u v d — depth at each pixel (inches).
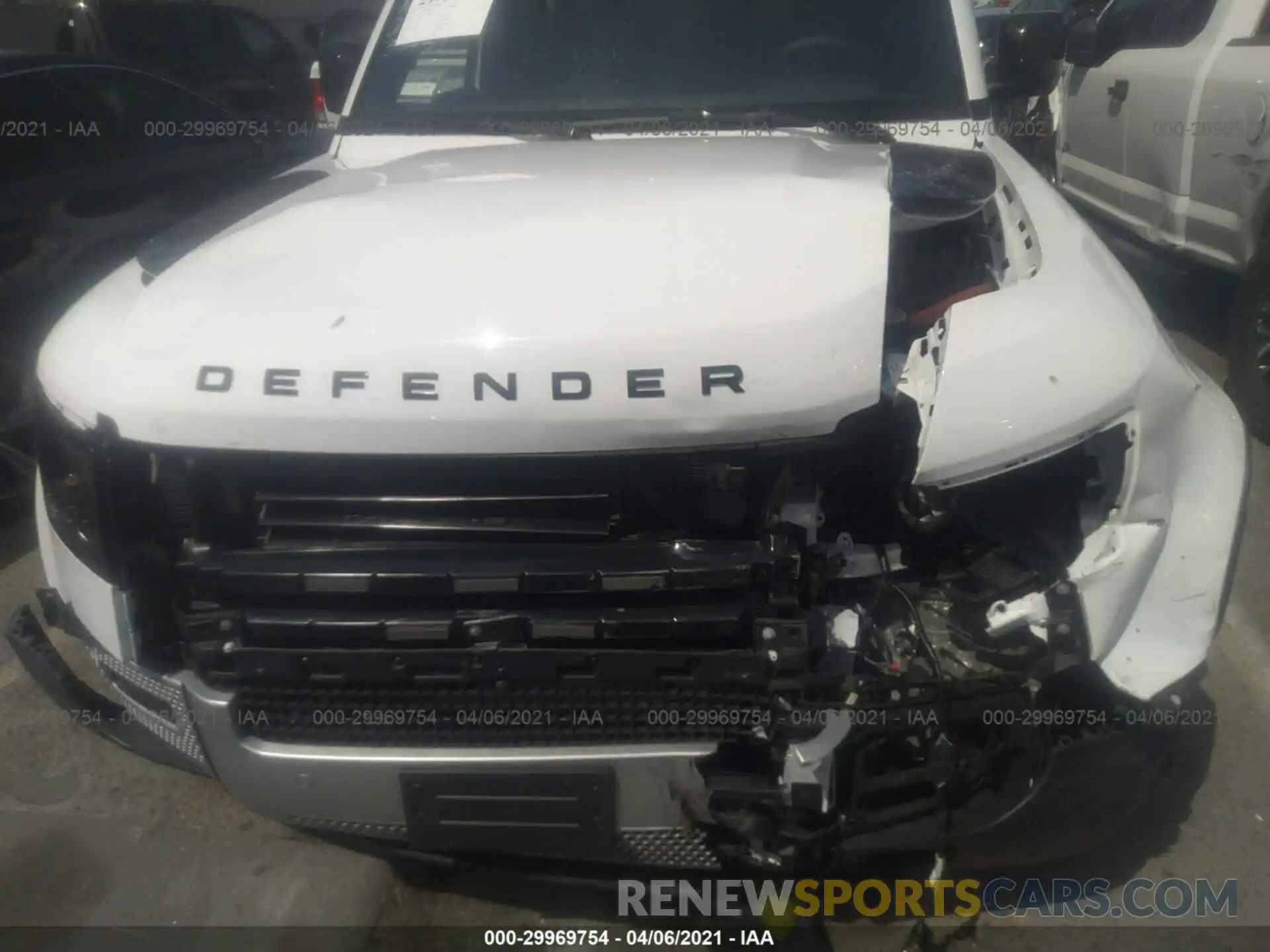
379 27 141.5
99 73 190.1
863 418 75.4
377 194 97.5
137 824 109.0
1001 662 77.3
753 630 74.0
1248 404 177.8
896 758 78.4
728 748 77.0
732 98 128.0
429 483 76.7
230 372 76.8
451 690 77.0
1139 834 101.8
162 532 80.9
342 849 105.1
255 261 86.3
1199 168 197.5
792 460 75.7
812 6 129.5
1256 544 148.9
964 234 99.3
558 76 131.9
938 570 81.3
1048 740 77.6
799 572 75.5
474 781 77.4
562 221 86.4
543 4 132.9
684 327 75.4
